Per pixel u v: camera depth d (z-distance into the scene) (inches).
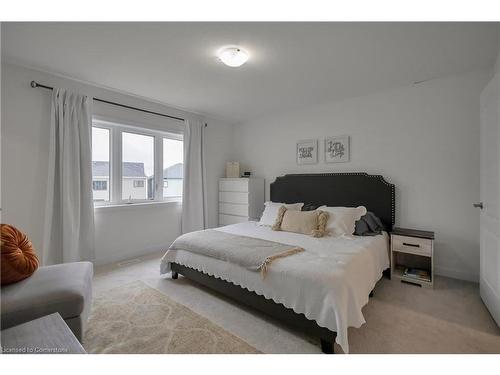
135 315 77.9
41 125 103.0
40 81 102.7
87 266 74.0
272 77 108.6
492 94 77.4
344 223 109.8
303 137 153.4
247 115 171.2
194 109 157.3
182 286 99.4
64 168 105.2
